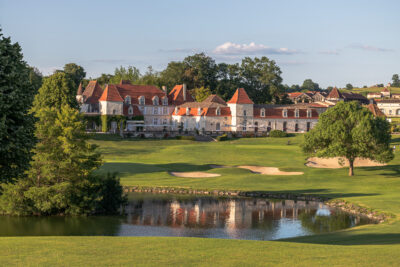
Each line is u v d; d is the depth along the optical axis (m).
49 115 47.50
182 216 46.31
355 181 64.50
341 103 69.62
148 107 141.88
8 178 30.88
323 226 41.44
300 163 84.06
